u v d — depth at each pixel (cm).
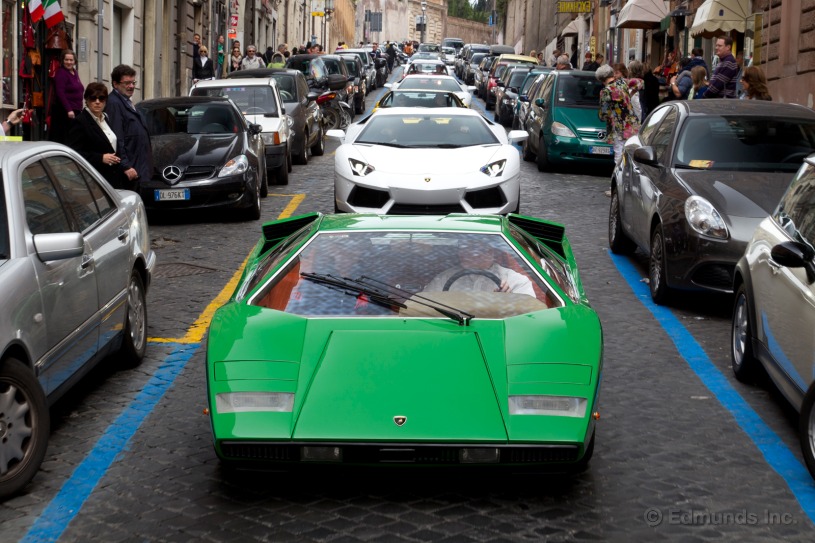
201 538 474
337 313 550
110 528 486
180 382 719
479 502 514
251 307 561
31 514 503
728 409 667
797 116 1037
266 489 531
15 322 523
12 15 1831
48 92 2020
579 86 2058
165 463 569
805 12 2003
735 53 2555
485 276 580
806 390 573
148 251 794
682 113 1050
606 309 938
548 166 2003
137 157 1154
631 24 3284
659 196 966
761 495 529
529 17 8300
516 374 498
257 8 5088
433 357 507
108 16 2536
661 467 566
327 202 1588
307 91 2262
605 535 478
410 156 1247
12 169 587
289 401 486
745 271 716
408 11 12638
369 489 529
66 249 562
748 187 919
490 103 4003
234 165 1388
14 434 520
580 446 477
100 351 666
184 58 3528
